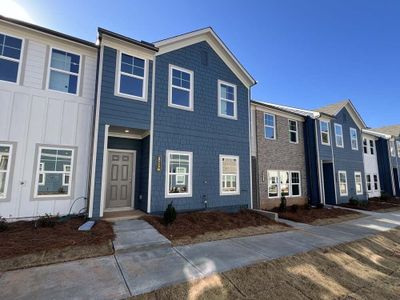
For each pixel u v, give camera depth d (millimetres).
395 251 6438
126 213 7793
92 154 6984
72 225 6031
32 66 6887
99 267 4016
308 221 9500
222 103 10438
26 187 6473
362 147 18562
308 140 14859
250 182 10695
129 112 7738
